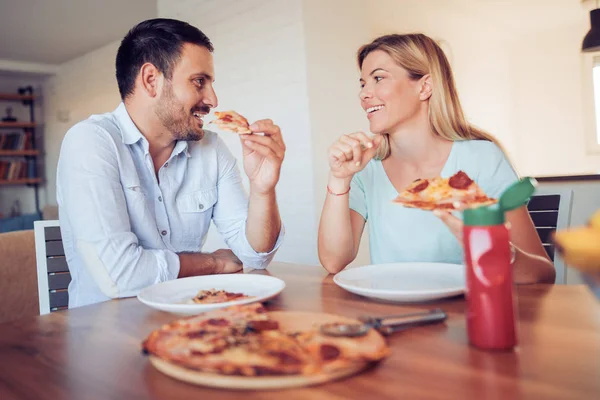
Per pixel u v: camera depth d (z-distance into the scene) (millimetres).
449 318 806
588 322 751
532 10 5191
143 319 935
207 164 1655
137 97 1462
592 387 532
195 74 1450
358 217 1517
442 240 1405
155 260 1298
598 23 3895
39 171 6852
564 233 473
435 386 555
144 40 1423
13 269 2227
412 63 1390
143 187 1522
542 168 6422
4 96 6379
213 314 755
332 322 723
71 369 687
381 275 1124
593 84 6000
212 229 3811
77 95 6074
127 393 590
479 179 1420
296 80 3123
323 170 3148
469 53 5434
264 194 1462
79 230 1307
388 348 619
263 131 1376
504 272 646
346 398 535
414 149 1464
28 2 4102
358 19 3420
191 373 586
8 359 746
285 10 3143
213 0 3637
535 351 641
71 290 1495
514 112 6434
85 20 4629
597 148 6023
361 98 1459
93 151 1360
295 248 3242
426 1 4582
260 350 595
